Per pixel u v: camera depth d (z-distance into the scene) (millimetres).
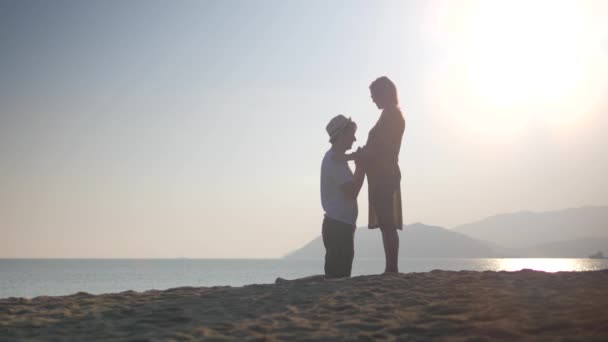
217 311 4512
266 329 3836
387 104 6641
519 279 5141
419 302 4363
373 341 3424
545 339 3209
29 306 5102
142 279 101688
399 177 6535
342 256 6434
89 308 4891
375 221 6602
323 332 3674
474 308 4059
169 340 3619
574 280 4938
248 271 160875
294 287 5383
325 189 6559
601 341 3088
